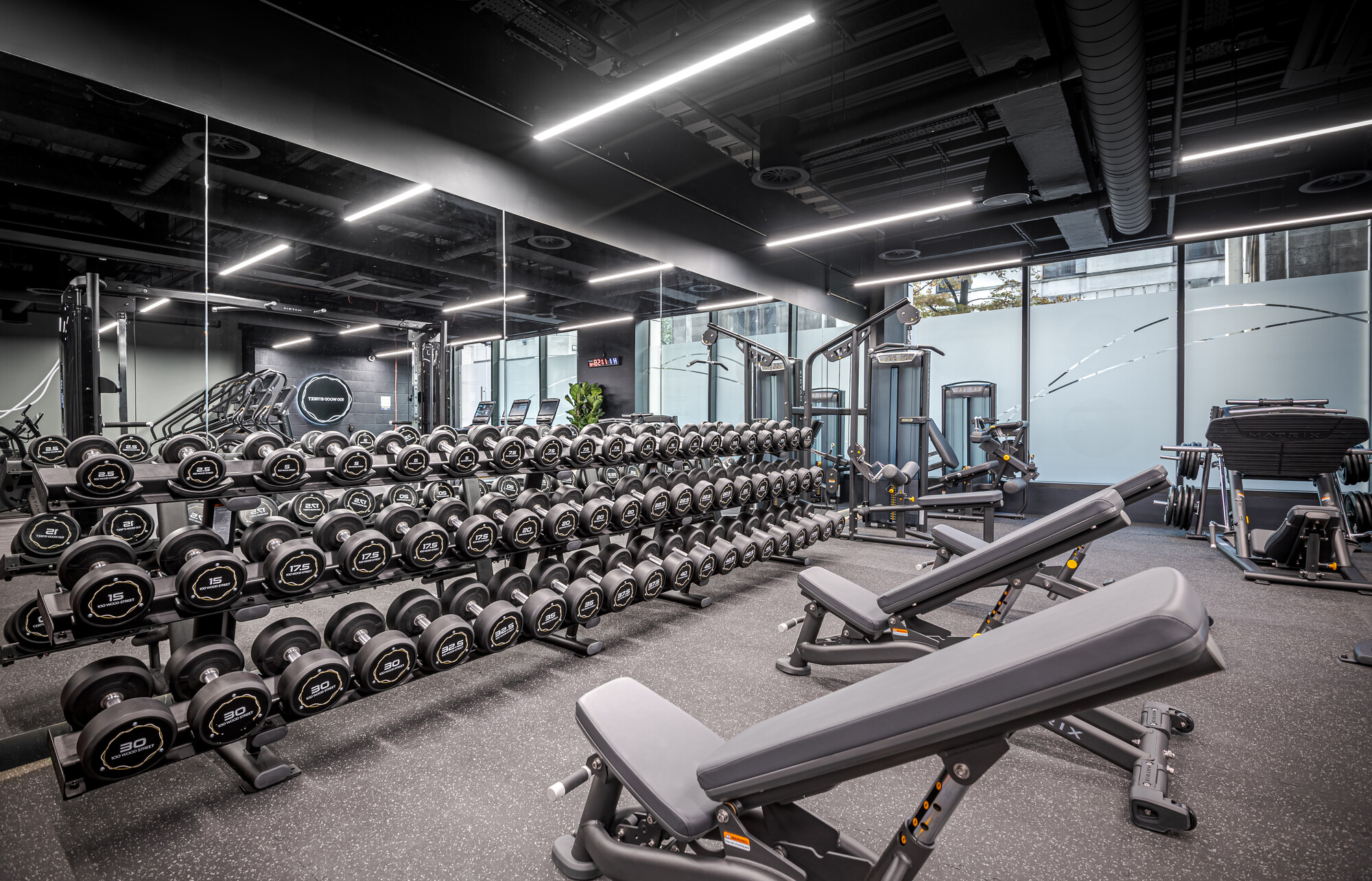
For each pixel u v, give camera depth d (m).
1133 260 5.58
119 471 1.57
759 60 3.75
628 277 4.59
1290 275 5.03
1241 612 2.82
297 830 1.33
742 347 4.36
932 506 3.37
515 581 2.23
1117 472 5.71
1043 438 6.03
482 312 3.92
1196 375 5.37
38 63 2.02
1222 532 4.65
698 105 4.13
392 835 1.31
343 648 1.81
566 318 4.48
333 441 2.24
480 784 1.50
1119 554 4.11
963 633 2.59
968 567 1.60
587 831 1.09
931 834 0.74
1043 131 3.57
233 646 1.59
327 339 3.15
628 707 1.11
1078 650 0.62
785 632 2.53
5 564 2.01
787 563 3.81
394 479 2.11
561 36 3.54
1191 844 1.27
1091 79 2.73
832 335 6.79
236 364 2.79
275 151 2.61
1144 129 3.26
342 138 2.70
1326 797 1.43
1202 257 5.34
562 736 1.72
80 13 2.08
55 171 2.22
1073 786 1.49
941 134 4.46
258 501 1.83
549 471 2.57
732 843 0.86
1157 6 3.19
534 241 3.84
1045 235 5.52
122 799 1.44
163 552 1.64
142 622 1.46
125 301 2.44
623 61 3.70
